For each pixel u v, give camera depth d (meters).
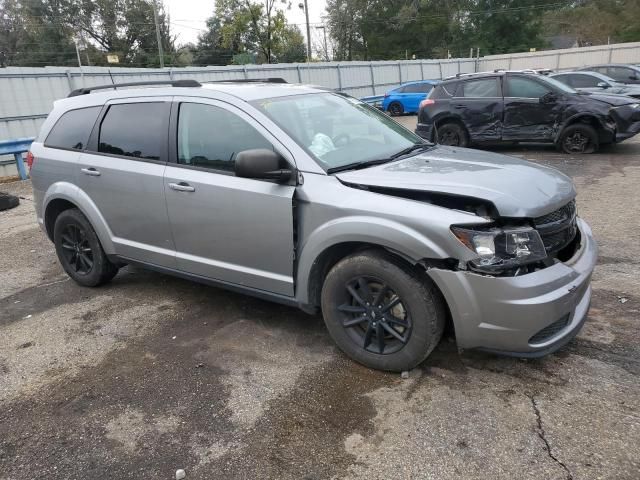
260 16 40.94
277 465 2.59
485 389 3.06
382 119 4.39
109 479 2.57
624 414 2.76
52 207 5.03
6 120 14.20
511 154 10.96
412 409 2.92
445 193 2.92
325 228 3.21
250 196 3.52
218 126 3.77
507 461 2.50
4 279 5.50
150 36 54.38
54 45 50.59
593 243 3.43
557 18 59.25
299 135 3.53
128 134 4.32
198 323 4.15
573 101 10.09
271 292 3.67
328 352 3.59
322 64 24.09
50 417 3.09
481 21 53.59
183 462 2.65
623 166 8.97
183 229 3.99
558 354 3.36
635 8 54.84
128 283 5.14
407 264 3.04
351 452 2.64
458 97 11.30
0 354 3.89
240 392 3.19
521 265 2.84
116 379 3.44
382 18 55.09
